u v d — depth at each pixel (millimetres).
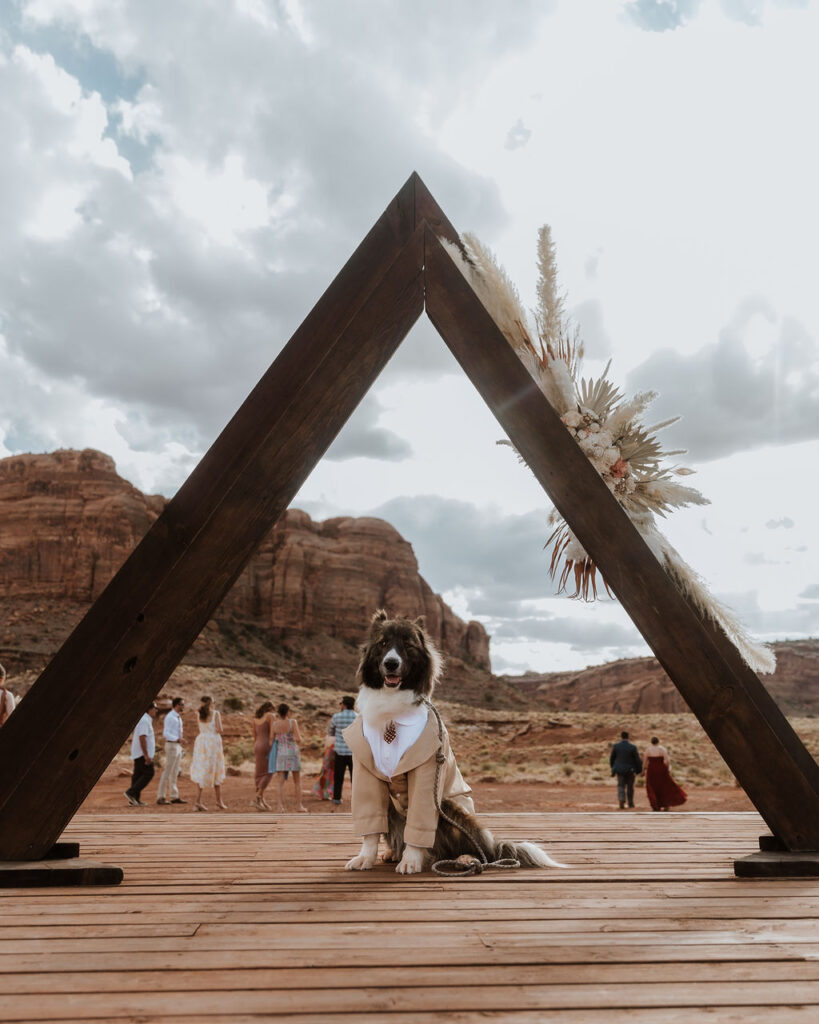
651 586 4461
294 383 4445
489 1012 2311
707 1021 2248
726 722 4430
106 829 6352
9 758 4117
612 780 29031
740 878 4262
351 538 131000
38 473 112688
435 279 4629
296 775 13406
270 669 98688
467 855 4539
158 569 4242
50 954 2863
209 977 2615
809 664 129375
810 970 2693
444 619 133750
